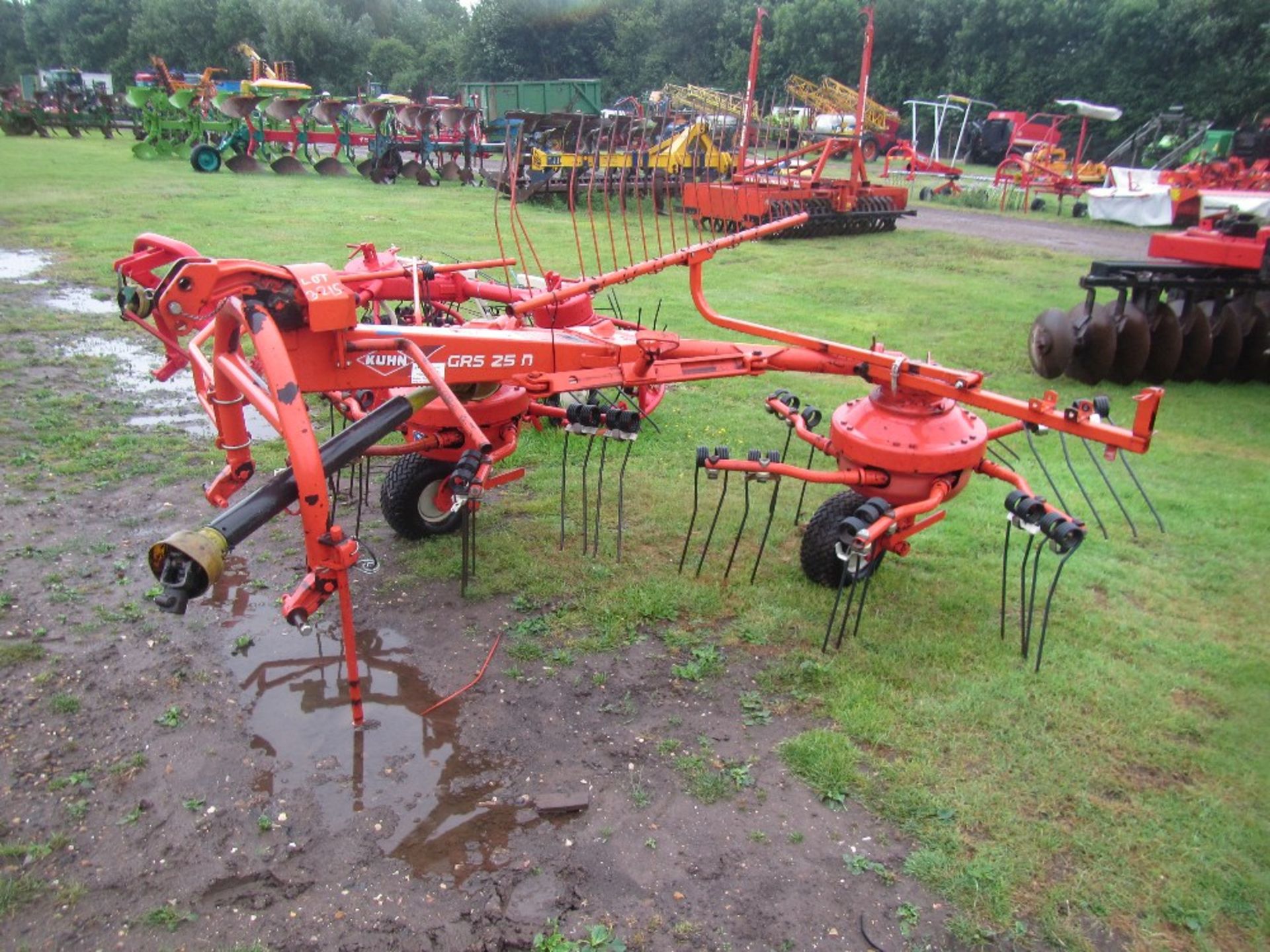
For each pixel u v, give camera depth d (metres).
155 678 4.27
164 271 8.38
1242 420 8.81
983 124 42.91
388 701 4.18
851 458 4.96
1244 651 4.79
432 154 33.34
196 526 5.75
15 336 9.70
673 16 51.31
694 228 19.47
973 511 6.38
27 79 63.28
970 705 4.21
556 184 21.36
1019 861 3.35
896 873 3.29
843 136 20.56
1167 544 6.00
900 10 46.69
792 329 11.73
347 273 6.09
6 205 18.38
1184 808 3.63
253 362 5.98
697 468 4.96
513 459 7.00
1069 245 21.06
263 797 3.56
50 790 3.55
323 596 3.53
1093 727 4.10
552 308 6.04
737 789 3.69
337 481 6.00
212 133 29.16
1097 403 4.54
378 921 3.04
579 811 3.55
